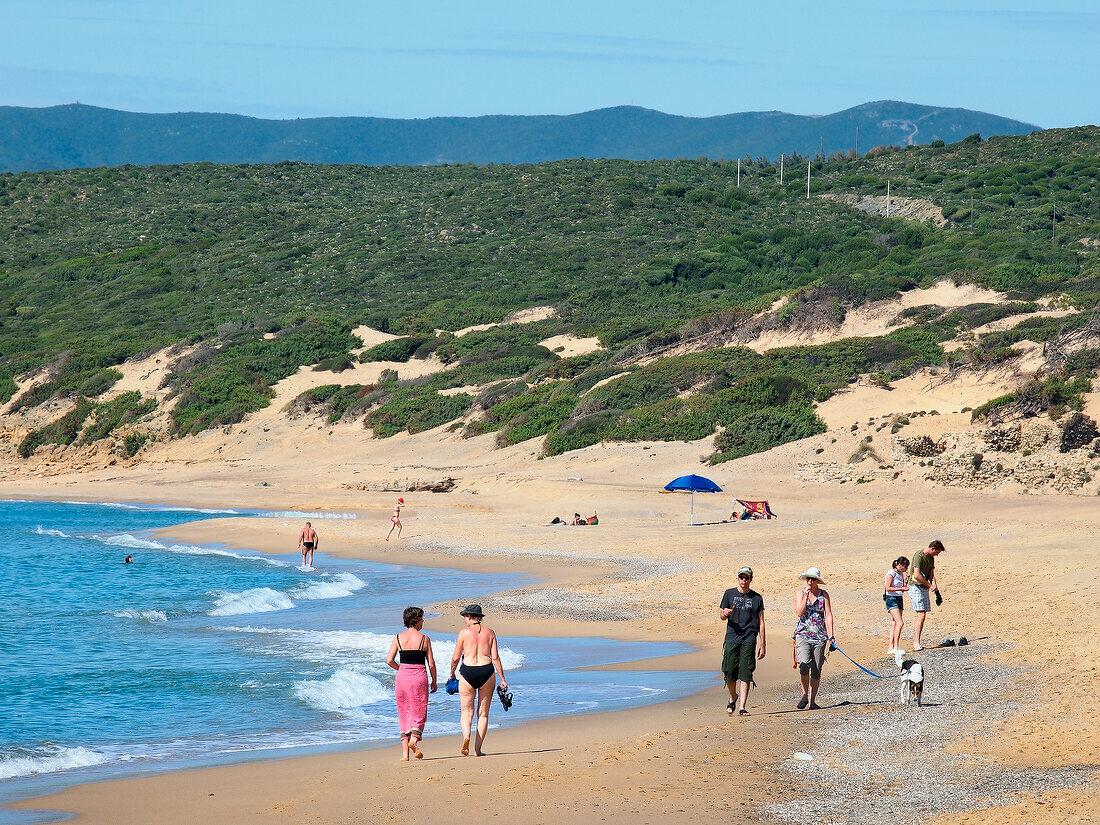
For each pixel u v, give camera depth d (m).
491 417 72.56
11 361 93.81
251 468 71.25
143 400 84.56
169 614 25.16
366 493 59.06
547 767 11.61
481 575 32.22
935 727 12.66
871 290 79.69
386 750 13.47
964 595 23.09
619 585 28.67
